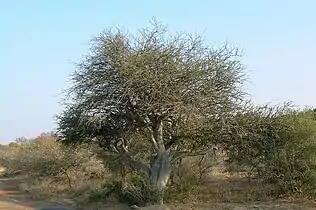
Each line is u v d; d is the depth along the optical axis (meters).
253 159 27.97
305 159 25.95
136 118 26.19
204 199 26.98
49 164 38.88
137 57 24.70
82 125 26.52
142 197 25.03
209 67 25.73
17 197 34.47
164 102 24.41
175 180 28.75
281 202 25.23
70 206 28.41
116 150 28.61
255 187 29.25
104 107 25.61
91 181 36.12
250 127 26.62
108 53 25.16
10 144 74.94
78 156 38.06
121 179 28.44
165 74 24.53
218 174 34.97
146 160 31.00
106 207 25.66
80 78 25.92
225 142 27.38
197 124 25.69
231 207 23.77
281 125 26.88
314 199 25.67
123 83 24.31
